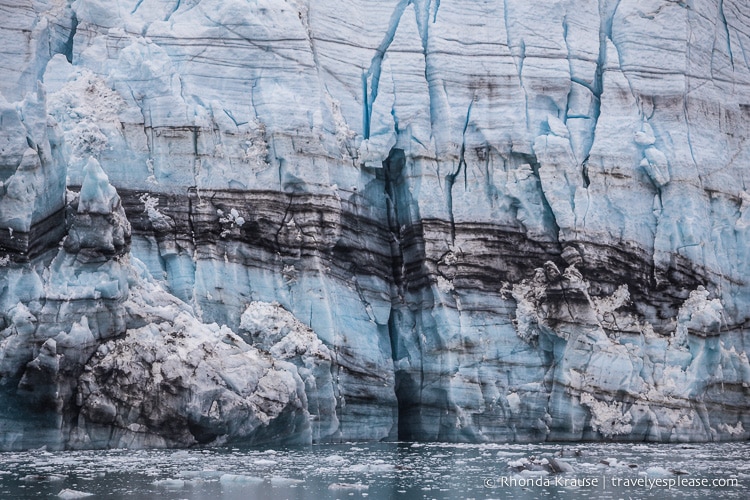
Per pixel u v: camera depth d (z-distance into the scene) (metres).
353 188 44.59
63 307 35.47
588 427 43.28
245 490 25.91
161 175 41.75
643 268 45.75
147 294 37.88
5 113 36.19
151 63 42.56
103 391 35.44
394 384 43.81
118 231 36.47
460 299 44.34
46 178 36.38
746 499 25.44
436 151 45.69
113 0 44.09
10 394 34.66
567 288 44.03
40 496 24.52
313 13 45.97
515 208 45.69
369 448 38.25
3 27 42.06
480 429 43.16
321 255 42.66
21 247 35.56
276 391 37.62
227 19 43.97
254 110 43.50
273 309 41.09
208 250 41.28
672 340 45.31
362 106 46.09
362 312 43.66
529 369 44.12
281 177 42.91
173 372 36.06
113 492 25.30
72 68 42.69
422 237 44.72
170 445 35.97
